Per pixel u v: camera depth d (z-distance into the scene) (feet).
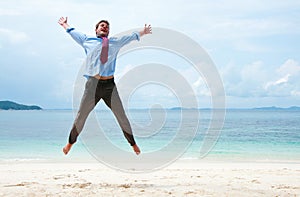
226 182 28.35
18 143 66.59
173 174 34.17
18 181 28.40
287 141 71.10
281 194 22.67
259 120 155.12
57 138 74.38
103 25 24.16
